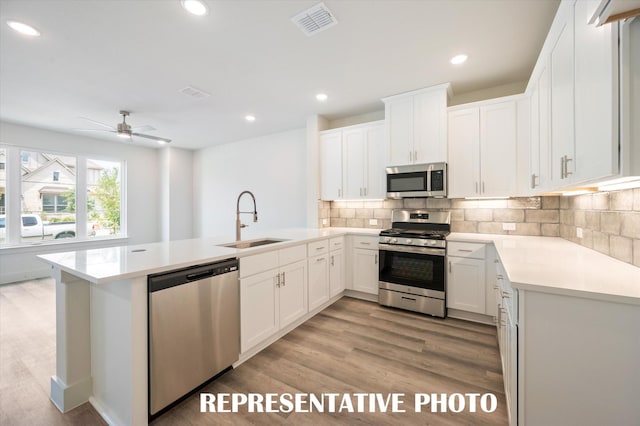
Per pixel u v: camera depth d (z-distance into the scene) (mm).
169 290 1559
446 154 2973
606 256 1720
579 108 1223
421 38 2164
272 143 5023
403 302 3068
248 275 2086
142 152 5883
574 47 1275
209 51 2309
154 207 6070
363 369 2000
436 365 2039
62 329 1642
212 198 5953
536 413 1188
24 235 4523
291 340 2424
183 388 1636
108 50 2270
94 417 1577
